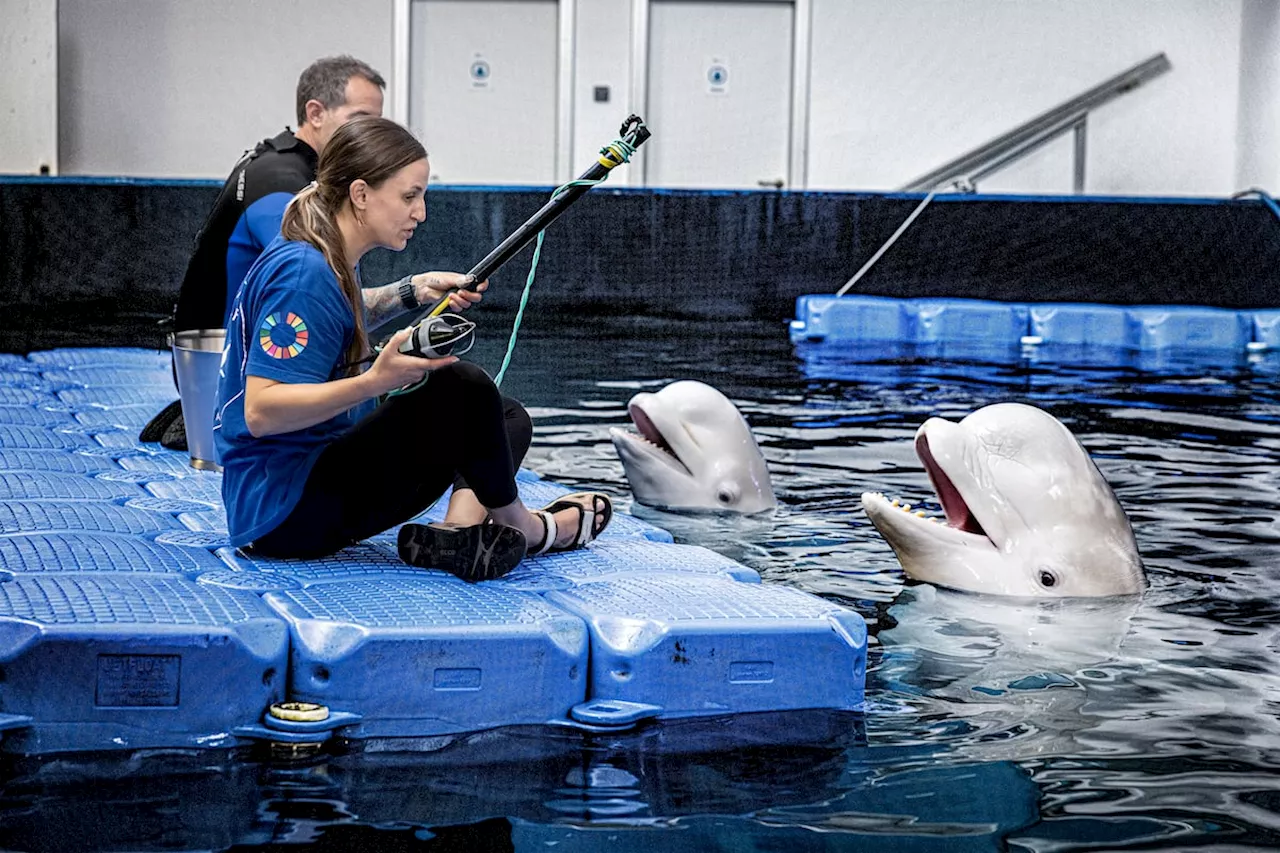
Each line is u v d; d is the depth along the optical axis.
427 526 2.61
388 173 2.52
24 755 2.00
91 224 9.85
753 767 2.08
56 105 12.62
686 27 13.58
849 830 1.83
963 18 13.41
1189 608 3.02
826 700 2.39
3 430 4.05
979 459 3.20
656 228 10.16
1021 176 13.62
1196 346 9.09
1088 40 13.36
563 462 4.68
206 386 3.55
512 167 13.77
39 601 2.18
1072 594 3.08
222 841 1.73
